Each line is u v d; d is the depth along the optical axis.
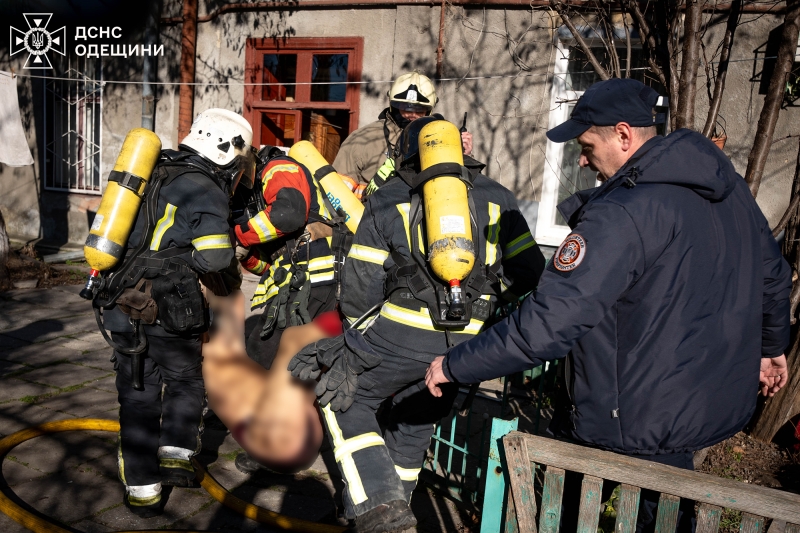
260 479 3.39
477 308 2.35
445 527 3.06
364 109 7.27
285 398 3.31
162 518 2.98
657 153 1.92
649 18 4.45
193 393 3.09
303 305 3.29
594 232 1.82
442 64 6.71
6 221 9.98
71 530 2.82
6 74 7.79
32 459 3.42
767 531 1.66
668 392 1.88
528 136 6.39
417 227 2.31
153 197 2.80
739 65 5.28
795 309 4.08
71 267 8.12
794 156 5.13
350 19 7.25
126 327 2.83
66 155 9.55
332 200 3.50
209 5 8.12
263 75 7.93
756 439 4.07
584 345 1.96
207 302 3.04
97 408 4.16
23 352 5.09
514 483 1.90
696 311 1.89
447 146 2.29
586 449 1.86
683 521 2.08
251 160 3.09
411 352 2.29
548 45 6.20
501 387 4.80
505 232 2.46
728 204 2.02
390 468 2.25
